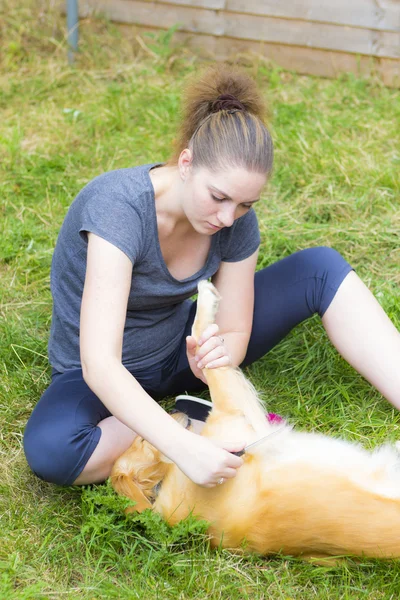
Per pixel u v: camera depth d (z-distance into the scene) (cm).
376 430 254
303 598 199
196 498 205
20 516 219
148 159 425
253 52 524
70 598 193
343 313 240
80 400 224
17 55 539
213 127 198
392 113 471
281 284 253
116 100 481
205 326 223
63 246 234
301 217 383
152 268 221
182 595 196
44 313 317
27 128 458
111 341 199
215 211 202
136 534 209
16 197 394
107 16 547
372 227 369
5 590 192
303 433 210
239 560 207
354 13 495
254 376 284
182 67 530
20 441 251
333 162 414
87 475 220
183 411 244
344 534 196
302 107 475
